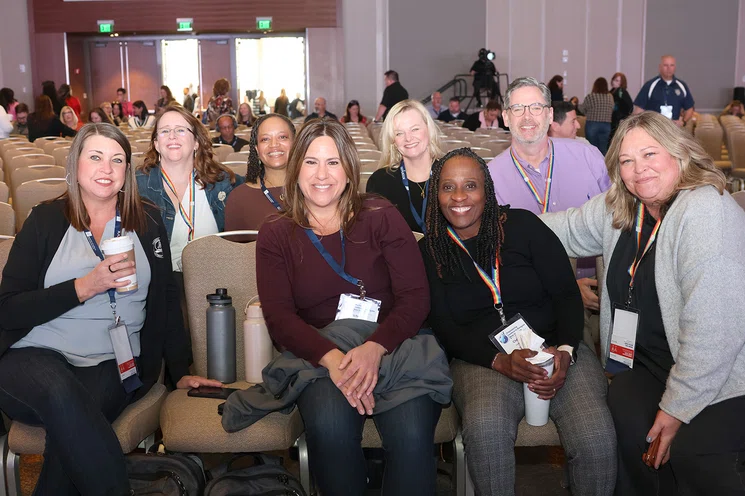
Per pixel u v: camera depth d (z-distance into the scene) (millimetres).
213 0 16391
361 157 5637
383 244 2275
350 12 16250
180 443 2146
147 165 3115
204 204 3135
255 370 2402
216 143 7051
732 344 1954
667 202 2158
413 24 16312
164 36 17125
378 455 2484
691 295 1986
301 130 2271
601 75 16562
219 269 2488
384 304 2297
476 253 2338
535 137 3074
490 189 2320
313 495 2416
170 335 2484
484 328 2326
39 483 2096
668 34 16375
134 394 2316
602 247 2457
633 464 2107
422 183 3152
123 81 17359
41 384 2035
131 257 2162
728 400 2008
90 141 2244
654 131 2131
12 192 5199
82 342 2238
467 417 2139
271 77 17281
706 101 16625
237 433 2145
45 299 2123
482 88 14961
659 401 2107
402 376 2123
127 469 2094
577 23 16391
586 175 3164
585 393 2188
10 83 16625
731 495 1908
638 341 2240
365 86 16484
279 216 2309
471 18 16359
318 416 2055
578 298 2363
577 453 2104
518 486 2707
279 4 16344
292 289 2277
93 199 2314
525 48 16453
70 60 17031
